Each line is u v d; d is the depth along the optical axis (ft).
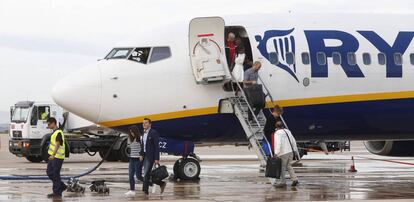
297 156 150.51
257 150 155.94
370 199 123.95
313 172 204.33
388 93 169.78
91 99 157.38
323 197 127.54
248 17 169.07
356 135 173.88
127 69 159.63
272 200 122.42
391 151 190.70
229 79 159.43
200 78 158.40
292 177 150.10
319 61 166.09
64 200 124.47
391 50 171.53
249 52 165.58
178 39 163.12
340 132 171.22
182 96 159.94
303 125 167.02
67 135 274.98
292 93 164.04
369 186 151.23
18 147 268.62
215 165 241.96
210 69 158.10
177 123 160.04
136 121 158.71
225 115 161.89
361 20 174.91
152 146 133.28
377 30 173.68
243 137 167.53
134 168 133.49
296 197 127.54
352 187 148.46
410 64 171.73
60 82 161.27
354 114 167.94
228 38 164.76
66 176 184.34
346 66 167.12
